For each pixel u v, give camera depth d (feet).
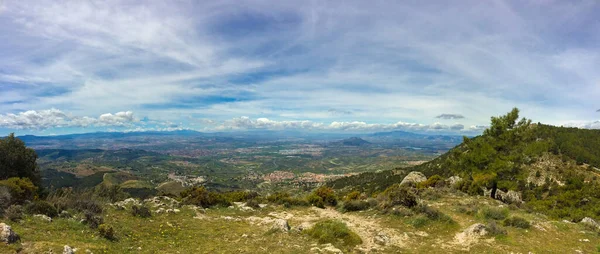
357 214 88.17
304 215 89.51
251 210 94.53
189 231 62.49
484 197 99.86
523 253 49.96
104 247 44.11
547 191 176.65
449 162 128.47
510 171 101.91
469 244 55.42
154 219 68.33
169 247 50.88
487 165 107.04
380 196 102.47
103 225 49.88
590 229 64.75
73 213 59.31
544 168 203.92
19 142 109.29
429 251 52.70
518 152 104.88
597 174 195.62
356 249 53.47
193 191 101.86
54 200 63.31
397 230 66.08
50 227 47.52
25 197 75.61
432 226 67.21
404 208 78.95
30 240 40.11
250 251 50.55
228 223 73.56
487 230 59.31
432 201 95.81
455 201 93.56
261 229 68.23
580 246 53.88
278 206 103.91
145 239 53.31
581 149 225.35
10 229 38.70
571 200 145.89
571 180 177.88
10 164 102.47
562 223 67.56
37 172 116.57
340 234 58.75
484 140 111.75
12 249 36.14
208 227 67.62
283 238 58.49
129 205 77.41
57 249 38.29
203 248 51.88
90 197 71.97
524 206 93.66
